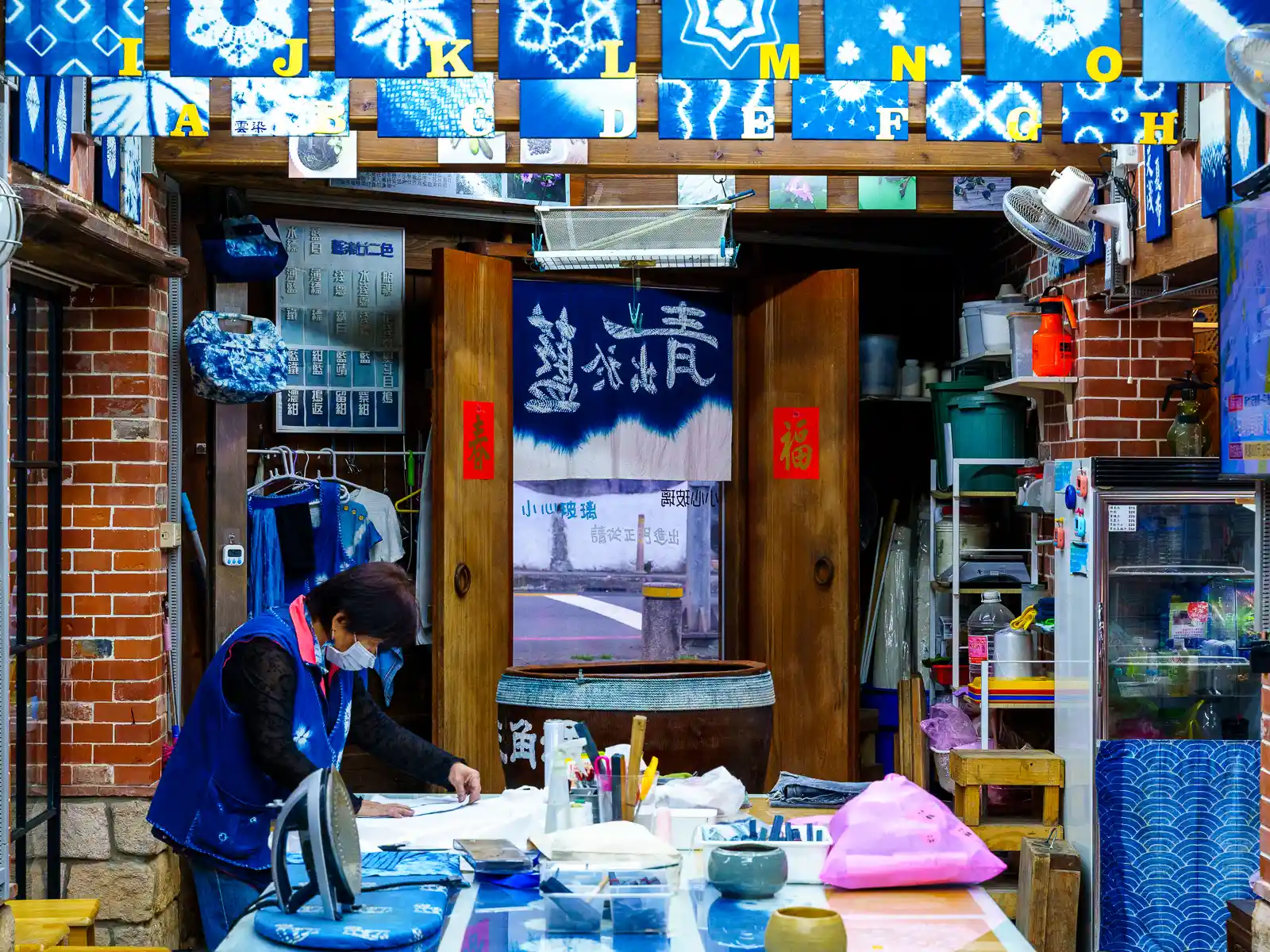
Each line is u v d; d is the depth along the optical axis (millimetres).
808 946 2027
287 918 2180
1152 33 3174
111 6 3367
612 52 3348
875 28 3418
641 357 6691
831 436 6367
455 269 5715
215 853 2936
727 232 5914
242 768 2916
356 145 4953
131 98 4176
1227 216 3709
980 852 2561
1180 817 4535
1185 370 5449
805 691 6422
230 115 4297
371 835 2826
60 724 4867
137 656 4883
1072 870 4332
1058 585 4945
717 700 4660
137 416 4910
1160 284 5148
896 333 7355
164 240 5152
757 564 6715
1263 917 3688
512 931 2246
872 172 5195
